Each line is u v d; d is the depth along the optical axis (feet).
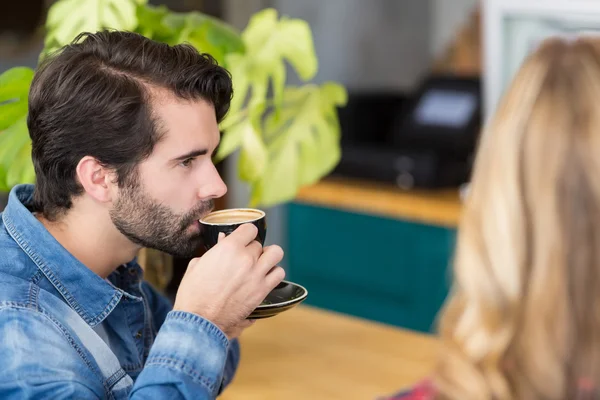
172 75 3.96
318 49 13.89
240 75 6.26
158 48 4.02
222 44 5.95
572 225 2.64
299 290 4.31
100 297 4.17
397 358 6.57
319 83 13.98
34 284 4.01
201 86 4.01
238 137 6.26
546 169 2.69
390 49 14.25
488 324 2.72
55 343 3.82
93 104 3.89
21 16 11.76
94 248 4.19
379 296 11.75
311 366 6.50
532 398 2.68
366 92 13.53
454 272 2.90
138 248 4.30
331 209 12.02
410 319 11.46
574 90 2.75
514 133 2.78
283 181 6.64
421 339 6.95
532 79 2.85
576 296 2.63
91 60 3.96
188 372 3.72
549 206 2.66
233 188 13.28
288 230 12.65
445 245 10.82
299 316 7.55
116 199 4.03
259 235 4.07
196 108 4.00
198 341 3.78
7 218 4.15
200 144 4.02
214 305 3.87
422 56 13.96
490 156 2.83
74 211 4.14
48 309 3.95
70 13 5.67
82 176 3.99
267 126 6.75
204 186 4.09
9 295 3.87
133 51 3.97
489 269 2.72
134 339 4.54
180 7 12.55
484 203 2.79
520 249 2.69
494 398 2.69
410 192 11.62
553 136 2.71
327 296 12.38
